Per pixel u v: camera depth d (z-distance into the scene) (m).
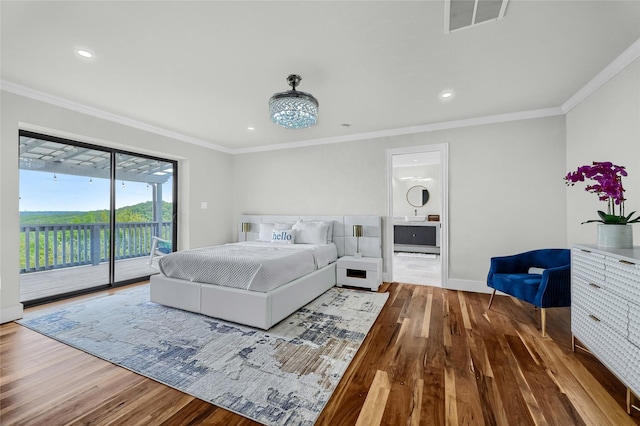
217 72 2.44
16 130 2.73
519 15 1.71
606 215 1.88
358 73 2.45
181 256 2.99
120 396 1.59
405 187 7.91
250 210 5.39
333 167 4.62
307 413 1.45
